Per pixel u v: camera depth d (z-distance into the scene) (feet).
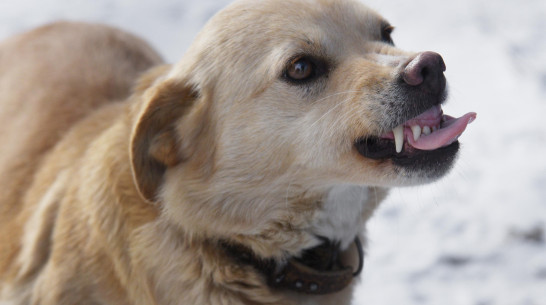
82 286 10.04
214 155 9.55
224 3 27.96
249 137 9.41
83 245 10.10
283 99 9.34
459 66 22.27
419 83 8.93
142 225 9.72
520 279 14.87
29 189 11.85
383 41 10.41
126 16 27.32
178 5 28.02
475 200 17.19
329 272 9.98
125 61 13.99
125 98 12.92
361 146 9.30
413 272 15.42
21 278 10.87
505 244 15.81
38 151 12.23
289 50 9.23
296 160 9.41
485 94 20.85
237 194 9.53
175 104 9.69
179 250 9.60
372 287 15.11
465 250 15.79
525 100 20.29
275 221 9.67
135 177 9.31
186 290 9.63
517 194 16.94
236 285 9.68
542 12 24.98
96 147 10.61
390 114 8.98
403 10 25.99
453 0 26.14
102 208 9.97
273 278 9.94
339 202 9.93
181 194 9.51
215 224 9.55
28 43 14.39
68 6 28.17
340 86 9.29
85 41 14.14
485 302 14.38
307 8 9.64
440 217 16.89
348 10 10.01
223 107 9.52
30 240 11.02
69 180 10.88
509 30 24.06
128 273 9.77
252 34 9.50
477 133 19.34
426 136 8.94
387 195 10.47
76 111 12.42
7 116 13.21
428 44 23.76
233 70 9.48
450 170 9.29
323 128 9.25
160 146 9.57
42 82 13.23
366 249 11.24
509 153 18.44
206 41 9.86
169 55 24.62
